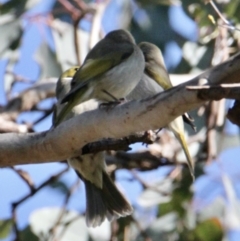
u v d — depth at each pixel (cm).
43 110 1217
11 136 763
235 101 704
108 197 944
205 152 1138
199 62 1223
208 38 1136
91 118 711
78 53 1196
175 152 1113
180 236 1129
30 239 1105
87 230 1127
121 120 691
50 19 1227
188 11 1145
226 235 1142
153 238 1130
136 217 1154
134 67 891
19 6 1198
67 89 1002
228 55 1119
